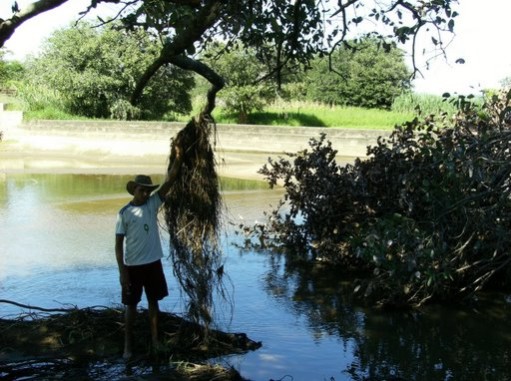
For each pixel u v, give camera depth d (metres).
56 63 33.62
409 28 6.39
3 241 11.95
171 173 6.47
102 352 6.50
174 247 6.73
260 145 28.08
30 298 8.53
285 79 33.75
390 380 6.04
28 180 20.70
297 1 7.00
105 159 27.06
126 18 6.13
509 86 11.98
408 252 8.02
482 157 7.73
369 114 35.88
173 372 6.07
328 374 6.22
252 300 8.68
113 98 33.72
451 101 8.81
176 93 35.44
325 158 11.18
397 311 8.32
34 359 6.30
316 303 8.59
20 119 33.19
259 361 6.50
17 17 5.33
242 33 7.16
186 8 6.09
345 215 10.75
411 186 9.41
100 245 11.64
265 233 12.16
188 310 6.99
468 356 6.78
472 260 9.05
